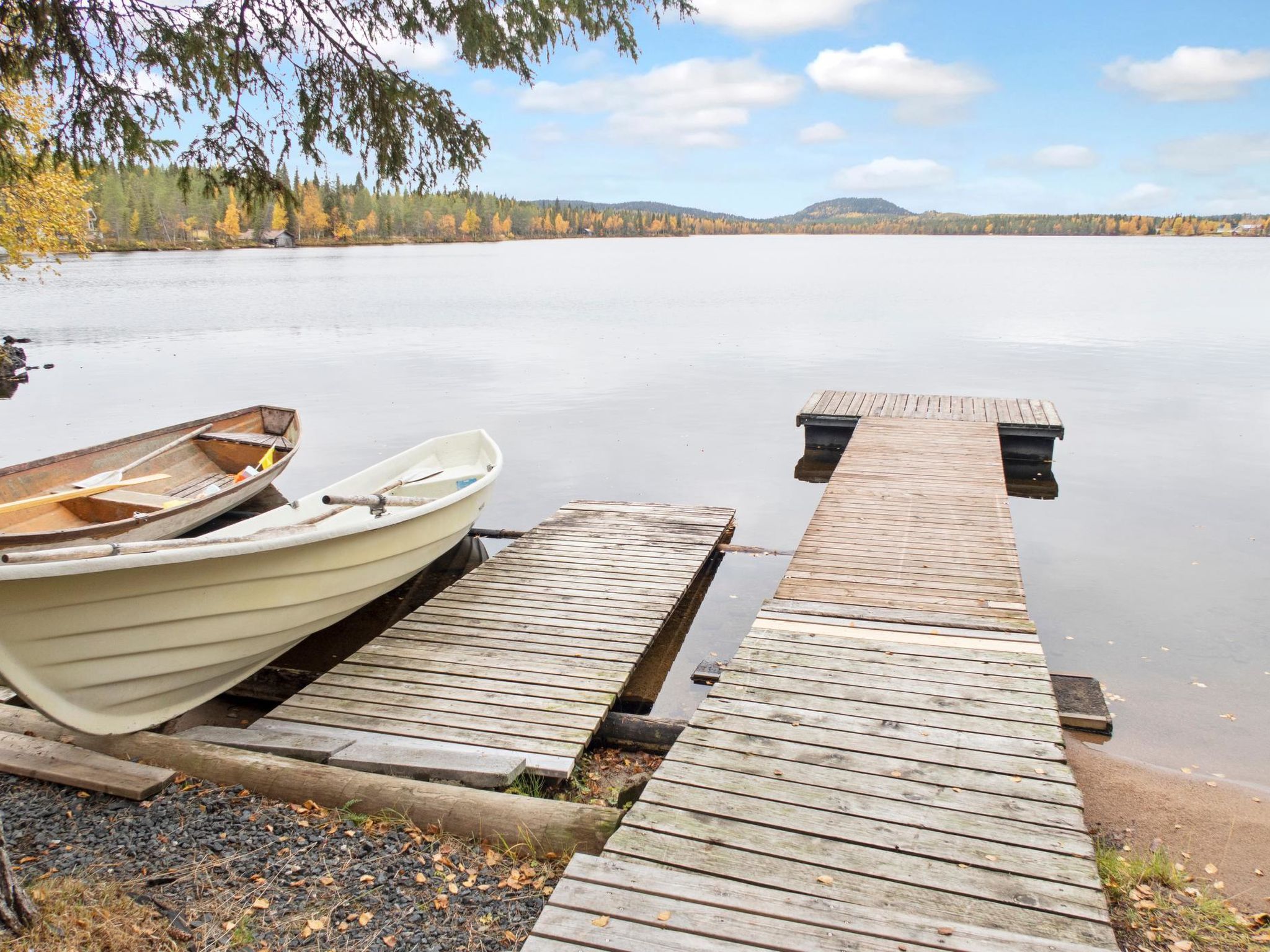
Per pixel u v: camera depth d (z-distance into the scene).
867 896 2.95
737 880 3.04
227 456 9.59
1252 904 3.55
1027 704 4.39
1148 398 16.42
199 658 4.74
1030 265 76.44
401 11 4.15
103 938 2.75
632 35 4.32
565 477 11.38
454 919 2.99
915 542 7.13
